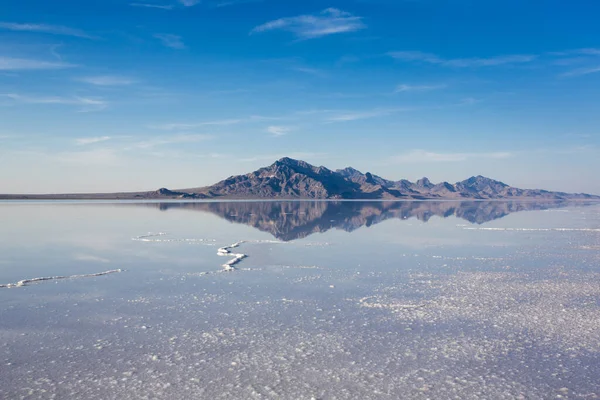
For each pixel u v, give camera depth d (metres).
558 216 70.38
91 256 26.92
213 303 16.28
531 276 20.98
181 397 9.53
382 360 11.38
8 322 14.10
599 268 22.97
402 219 61.47
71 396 9.58
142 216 66.12
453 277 20.80
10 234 39.12
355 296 17.30
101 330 13.40
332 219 60.97
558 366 11.05
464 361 11.34
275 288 18.59
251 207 108.69
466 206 128.75
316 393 9.73
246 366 10.99
